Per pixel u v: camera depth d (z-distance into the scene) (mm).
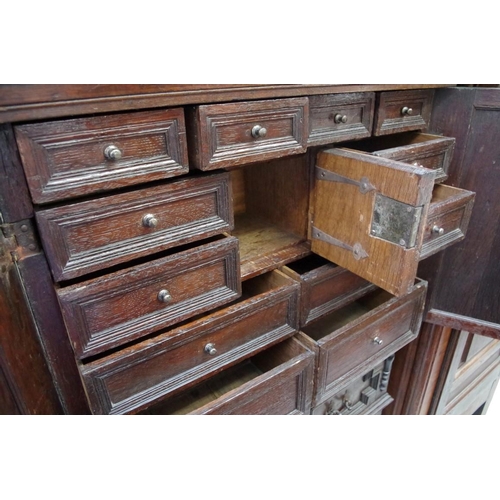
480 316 1123
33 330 643
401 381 1485
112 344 694
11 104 489
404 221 699
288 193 1019
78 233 602
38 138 523
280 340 927
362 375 1161
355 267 845
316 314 983
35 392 677
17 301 608
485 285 1083
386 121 931
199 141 653
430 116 1038
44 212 563
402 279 730
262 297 846
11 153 521
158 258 763
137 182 614
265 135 724
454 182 1047
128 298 685
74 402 743
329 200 877
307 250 982
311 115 795
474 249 1068
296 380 918
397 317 1073
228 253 770
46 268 611
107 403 723
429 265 1153
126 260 654
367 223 784
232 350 857
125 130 581
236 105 667
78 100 528
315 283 938
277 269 950
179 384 802
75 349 658
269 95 699
